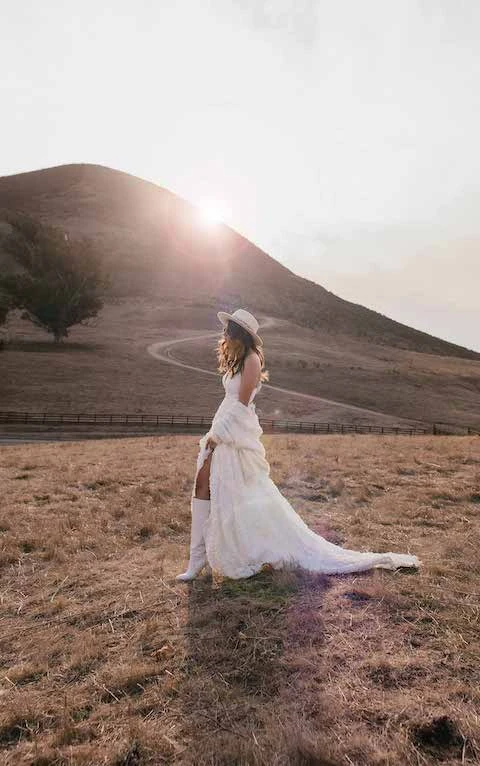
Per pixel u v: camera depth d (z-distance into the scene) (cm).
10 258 10412
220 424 414
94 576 472
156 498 775
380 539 545
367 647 310
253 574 414
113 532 619
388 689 272
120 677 299
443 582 400
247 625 342
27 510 723
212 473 420
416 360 9688
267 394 5822
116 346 7381
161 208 17712
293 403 5544
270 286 14938
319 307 14375
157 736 250
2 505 754
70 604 414
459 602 364
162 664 310
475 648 305
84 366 6094
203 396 5356
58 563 516
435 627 330
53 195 17200
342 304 15400
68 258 7094
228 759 231
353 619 341
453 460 1081
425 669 287
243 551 415
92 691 294
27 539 575
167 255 14725
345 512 680
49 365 6006
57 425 3997
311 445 1412
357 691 272
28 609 414
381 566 425
